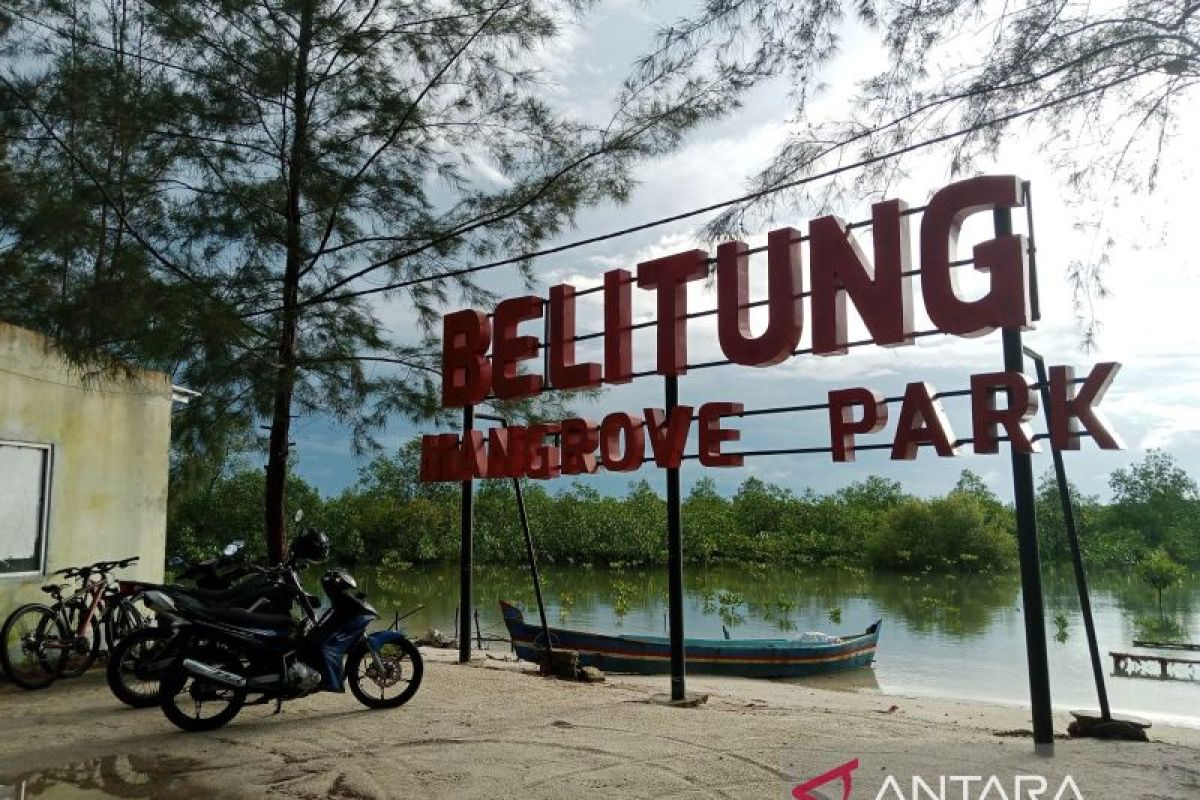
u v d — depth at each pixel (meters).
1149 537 48.41
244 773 4.91
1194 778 4.91
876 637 15.84
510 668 9.70
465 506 10.22
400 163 10.05
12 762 5.07
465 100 9.91
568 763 5.19
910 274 6.66
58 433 7.84
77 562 7.99
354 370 9.86
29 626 7.34
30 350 7.59
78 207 8.31
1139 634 20.84
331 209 9.81
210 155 9.44
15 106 8.73
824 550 46.34
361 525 42.28
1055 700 13.09
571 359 9.11
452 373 9.88
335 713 6.56
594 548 42.19
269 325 9.64
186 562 27.78
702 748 5.62
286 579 6.46
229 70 9.34
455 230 10.11
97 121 8.80
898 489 57.44
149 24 9.08
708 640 14.38
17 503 7.47
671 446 7.84
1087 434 5.81
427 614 23.36
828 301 7.04
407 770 5.00
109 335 8.07
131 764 5.07
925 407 6.38
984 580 38.75
